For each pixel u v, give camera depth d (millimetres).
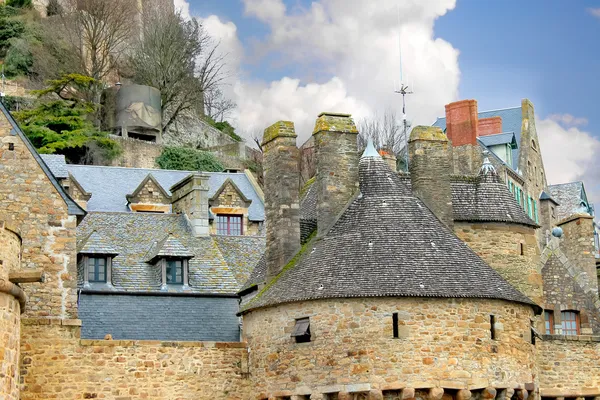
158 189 50656
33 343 31328
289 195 33625
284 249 33219
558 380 35469
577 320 39906
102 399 31688
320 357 30391
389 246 31312
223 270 38188
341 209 32906
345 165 33219
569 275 40281
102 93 73500
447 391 30281
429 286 30422
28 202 33000
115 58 78750
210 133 78438
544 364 35438
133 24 81562
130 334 34844
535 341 34281
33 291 32438
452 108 55938
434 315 30344
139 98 72500
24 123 65625
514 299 31438
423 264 30969
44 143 64500
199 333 35500
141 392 32062
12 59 73688
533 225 36156
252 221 51469
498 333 31062
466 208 35625
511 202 36250
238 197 51500
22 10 78438
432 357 30078
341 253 31391
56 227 33062
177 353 32562
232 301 36469
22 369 31078
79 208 33531
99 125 71250
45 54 74250
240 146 73562
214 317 36000
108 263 36406
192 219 41594
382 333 30016
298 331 30781
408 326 30125
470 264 31562
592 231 45188
